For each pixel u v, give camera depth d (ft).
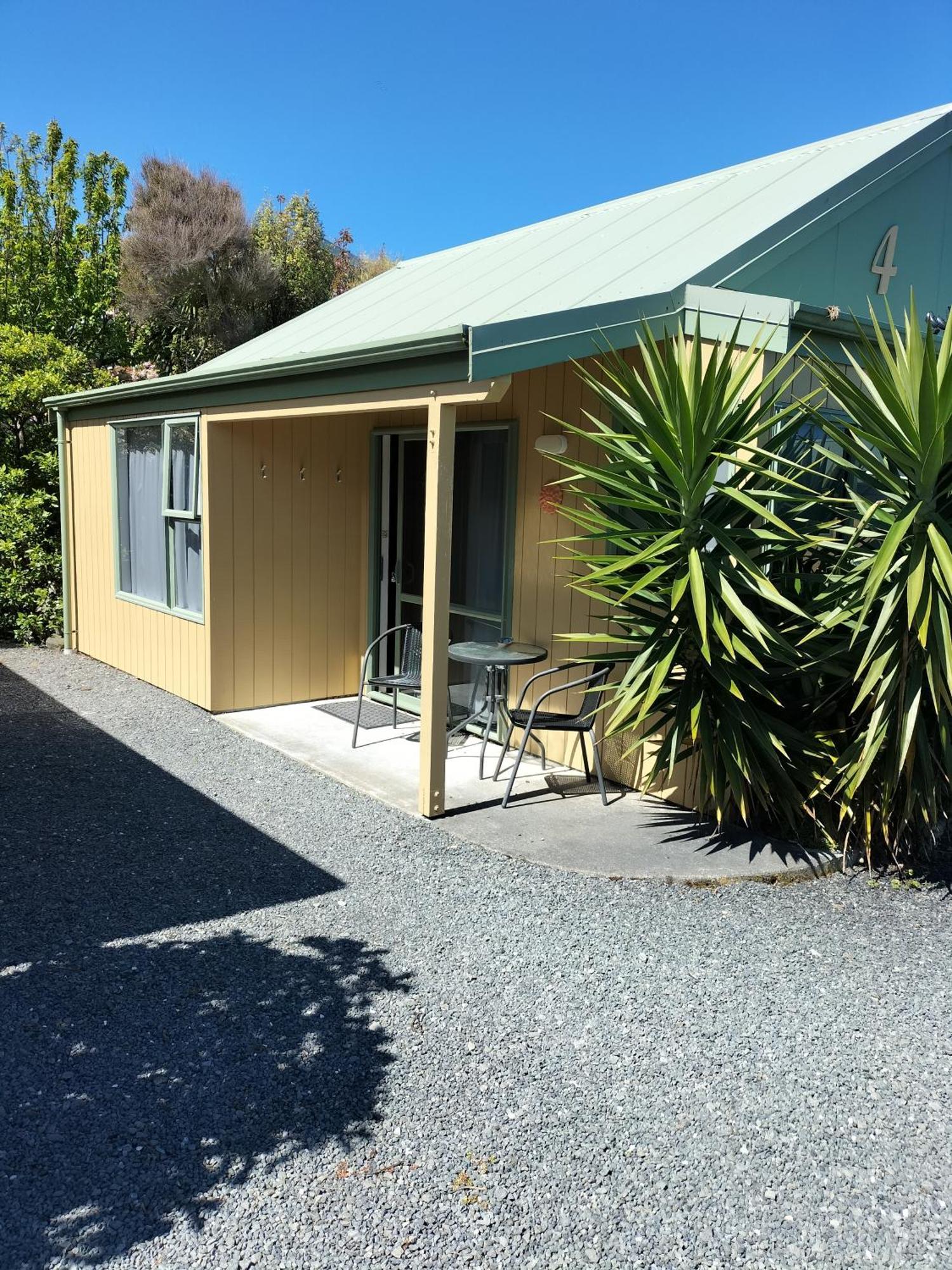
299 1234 6.98
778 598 12.92
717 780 14.15
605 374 16.46
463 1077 8.96
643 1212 7.28
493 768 19.07
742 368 13.64
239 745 20.52
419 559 23.31
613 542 14.80
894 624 13.55
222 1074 8.93
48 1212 7.13
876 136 20.83
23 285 47.50
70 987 10.44
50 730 21.31
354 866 14.06
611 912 12.63
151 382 23.25
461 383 14.40
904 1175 7.77
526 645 18.89
